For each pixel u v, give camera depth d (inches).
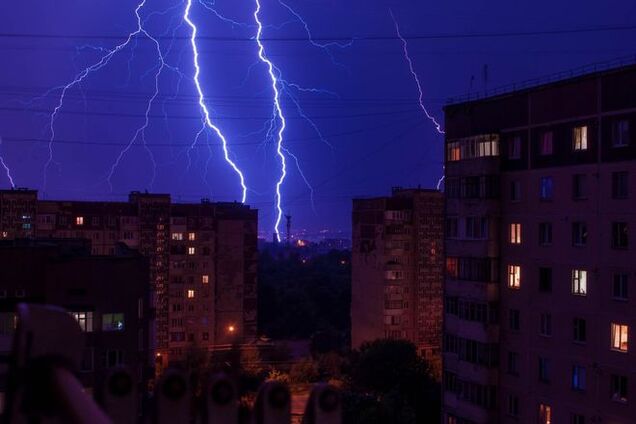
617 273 1283.2
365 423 1918.1
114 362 1301.7
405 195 3491.6
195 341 3518.7
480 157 1579.7
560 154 1407.5
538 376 1445.6
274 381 185.0
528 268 1477.6
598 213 1320.1
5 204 3161.9
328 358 2942.9
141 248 3408.0
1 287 1279.5
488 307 1542.8
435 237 3427.7
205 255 3577.8
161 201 3469.5
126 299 1320.1
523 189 1496.1
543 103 1450.5
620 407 1264.8
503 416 1531.7
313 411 181.3
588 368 1331.2
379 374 2466.8
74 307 1290.6
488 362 1539.1
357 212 3666.3
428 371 2566.4
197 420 184.5
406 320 3383.4
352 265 3713.1
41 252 1306.6
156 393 182.2
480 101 1616.6
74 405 107.7
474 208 1589.6
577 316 1360.7
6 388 126.0
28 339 121.2
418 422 2368.4
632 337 1249.4
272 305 4392.2
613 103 1291.8
